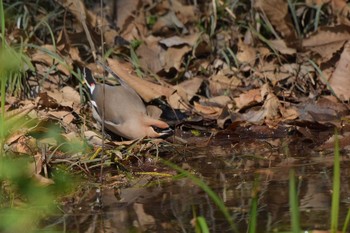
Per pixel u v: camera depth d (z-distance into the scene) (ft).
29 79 38.37
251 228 21.04
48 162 30.40
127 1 43.55
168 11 43.83
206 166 31.42
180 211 25.85
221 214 25.35
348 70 38.78
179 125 36.65
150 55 41.04
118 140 35.01
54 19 42.29
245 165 31.35
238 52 41.14
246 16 42.73
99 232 24.09
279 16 41.45
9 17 41.73
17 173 27.45
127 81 37.83
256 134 35.58
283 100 38.75
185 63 40.93
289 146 33.94
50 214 26.11
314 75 39.86
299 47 40.88
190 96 38.73
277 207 25.80
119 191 28.58
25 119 33.73
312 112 37.01
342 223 24.07
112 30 41.96
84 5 42.11
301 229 23.63
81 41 41.14
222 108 37.88
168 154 33.30
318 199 26.40
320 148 33.35
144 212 25.89
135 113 34.04
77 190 28.86
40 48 38.22
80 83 37.60
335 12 42.09
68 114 35.12
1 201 27.45
